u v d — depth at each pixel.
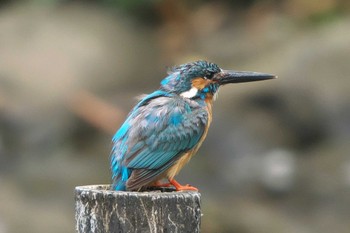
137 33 17.62
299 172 14.07
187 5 18.12
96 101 15.51
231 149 14.42
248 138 14.54
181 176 13.84
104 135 15.02
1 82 15.62
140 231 5.60
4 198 13.04
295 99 14.95
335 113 14.83
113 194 5.63
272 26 17.09
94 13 17.81
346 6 17.11
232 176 13.95
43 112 15.20
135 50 17.12
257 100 15.05
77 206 5.86
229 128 14.65
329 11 17.06
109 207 5.64
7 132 14.90
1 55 16.31
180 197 5.63
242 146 14.45
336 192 13.63
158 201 5.60
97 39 16.91
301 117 14.88
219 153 14.41
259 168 14.08
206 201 13.26
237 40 17.02
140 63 16.89
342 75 15.12
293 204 13.57
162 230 5.61
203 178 13.84
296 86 15.02
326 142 14.78
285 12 17.55
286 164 14.15
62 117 15.15
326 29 16.47
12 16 17.58
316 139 14.89
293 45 16.09
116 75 16.31
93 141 14.98
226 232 12.69
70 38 16.73
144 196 5.60
